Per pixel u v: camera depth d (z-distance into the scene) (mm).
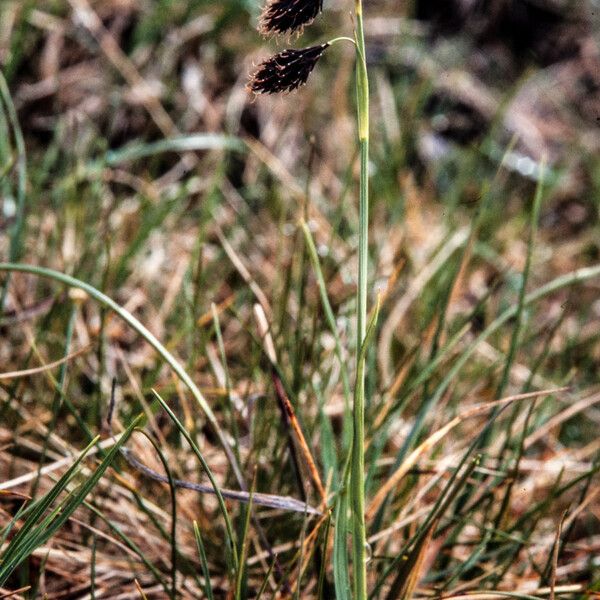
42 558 381
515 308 432
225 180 687
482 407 362
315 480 365
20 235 465
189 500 422
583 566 415
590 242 740
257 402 447
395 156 693
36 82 709
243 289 557
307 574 385
